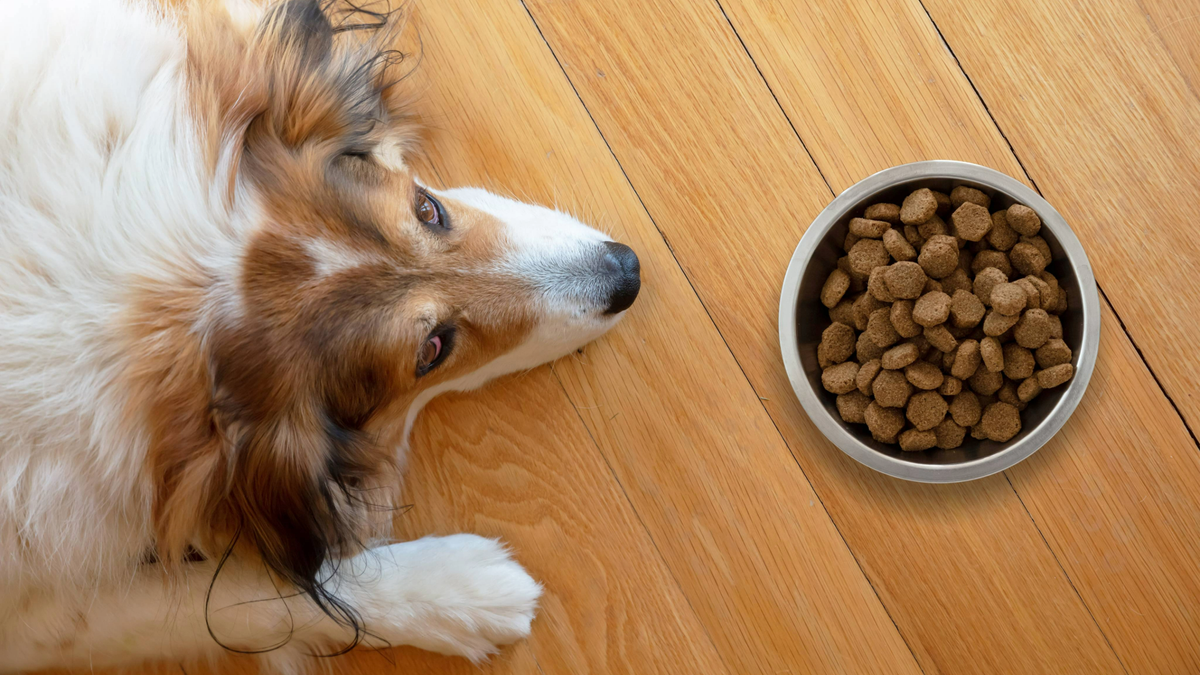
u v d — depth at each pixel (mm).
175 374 980
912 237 1447
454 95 1602
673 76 1592
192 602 1303
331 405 1125
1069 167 1555
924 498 1551
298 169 1073
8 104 903
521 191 1599
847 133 1579
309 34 1204
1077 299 1416
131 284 940
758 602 1562
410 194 1199
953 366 1411
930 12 1567
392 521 1505
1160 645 1515
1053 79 1555
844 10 1575
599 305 1362
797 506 1567
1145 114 1538
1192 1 1524
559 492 1573
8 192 899
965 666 1546
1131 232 1541
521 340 1351
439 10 1606
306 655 1526
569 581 1567
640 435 1578
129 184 939
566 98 1599
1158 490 1521
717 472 1574
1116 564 1525
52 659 1314
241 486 1078
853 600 1557
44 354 903
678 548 1570
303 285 1038
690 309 1587
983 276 1412
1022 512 1543
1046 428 1391
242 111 1059
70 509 972
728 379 1580
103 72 950
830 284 1497
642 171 1595
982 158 1570
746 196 1584
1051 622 1534
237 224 1009
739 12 1584
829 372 1491
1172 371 1524
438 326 1211
